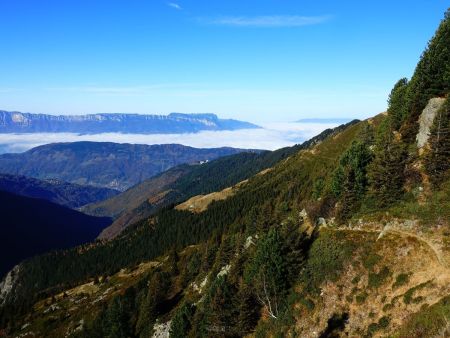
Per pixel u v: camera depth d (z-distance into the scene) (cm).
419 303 4400
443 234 5109
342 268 5694
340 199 6881
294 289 6072
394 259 5259
